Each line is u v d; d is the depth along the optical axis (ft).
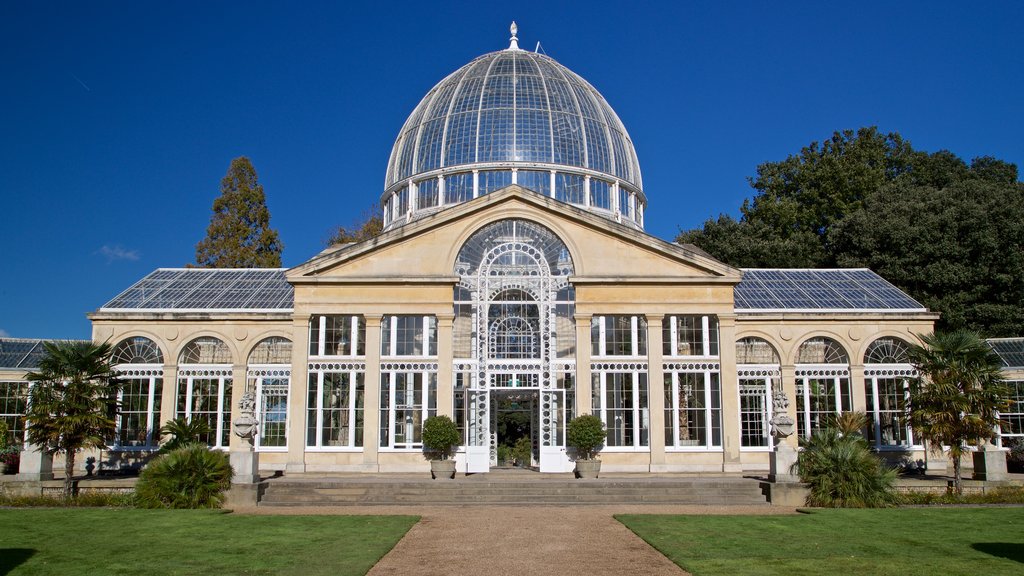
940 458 127.34
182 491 89.51
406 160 159.94
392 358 121.08
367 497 95.04
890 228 180.24
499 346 125.49
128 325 130.31
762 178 237.86
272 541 66.08
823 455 92.73
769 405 130.00
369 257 122.11
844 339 131.34
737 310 131.54
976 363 101.60
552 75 160.97
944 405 99.45
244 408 97.50
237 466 94.84
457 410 124.98
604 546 64.95
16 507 88.43
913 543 65.36
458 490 96.32
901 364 131.23
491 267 123.44
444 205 150.41
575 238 122.93
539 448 123.13
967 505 90.02
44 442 99.45
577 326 120.67
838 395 130.82
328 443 120.06
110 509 86.89
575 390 120.06
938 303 172.86
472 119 153.07
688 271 122.42
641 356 122.11
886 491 90.63
